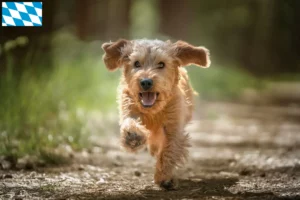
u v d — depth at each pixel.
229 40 55.16
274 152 11.55
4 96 11.64
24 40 12.78
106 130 13.92
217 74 30.19
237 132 15.55
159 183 7.93
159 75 7.83
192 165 10.30
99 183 8.20
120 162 10.42
